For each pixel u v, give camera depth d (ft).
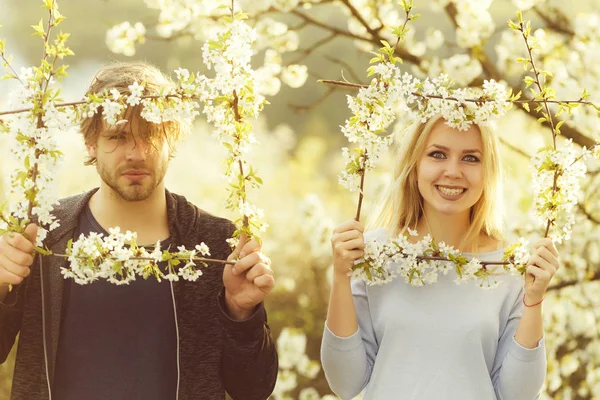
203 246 8.20
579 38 16.53
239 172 8.07
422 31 17.95
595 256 18.67
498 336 9.14
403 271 8.32
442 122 9.01
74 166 30.12
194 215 9.14
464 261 8.21
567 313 18.93
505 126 18.90
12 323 8.54
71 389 8.45
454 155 8.93
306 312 29.94
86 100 7.73
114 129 8.14
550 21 16.71
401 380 8.98
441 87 8.04
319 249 21.76
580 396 19.98
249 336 8.74
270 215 36.47
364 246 8.38
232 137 7.93
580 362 20.02
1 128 7.75
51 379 8.41
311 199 21.74
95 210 8.93
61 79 7.72
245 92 7.86
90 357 8.48
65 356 8.51
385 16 16.79
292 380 22.67
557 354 20.02
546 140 19.65
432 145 9.02
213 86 7.78
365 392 9.23
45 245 8.55
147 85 8.52
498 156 9.18
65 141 29.81
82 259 7.77
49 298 8.52
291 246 33.53
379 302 9.33
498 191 9.31
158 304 8.64
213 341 8.84
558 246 18.49
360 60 17.70
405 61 17.16
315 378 25.17
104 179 8.32
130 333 8.54
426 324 9.02
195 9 17.15
